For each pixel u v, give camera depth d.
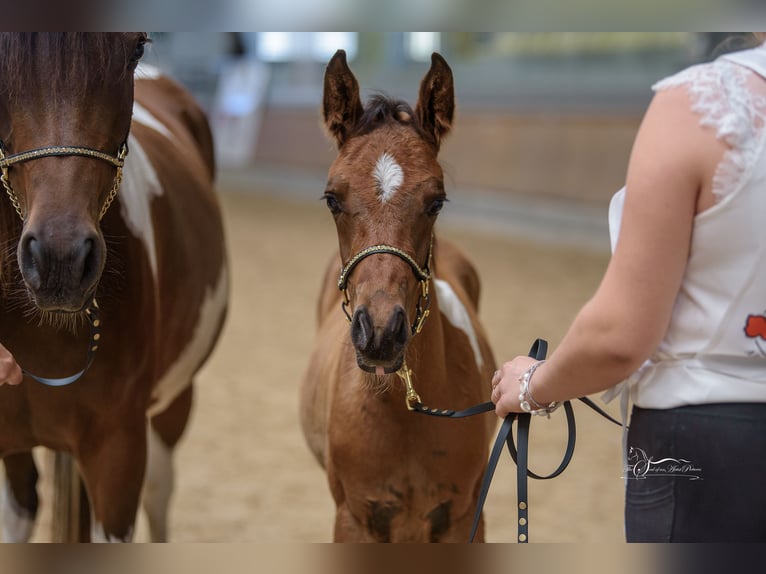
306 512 4.36
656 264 1.42
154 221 3.08
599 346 1.46
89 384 2.61
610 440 5.40
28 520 3.14
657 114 1.46
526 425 1.89
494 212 14.11
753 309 1.45
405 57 18.23
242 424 5.68
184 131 4.28
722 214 1.41
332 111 2.52
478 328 3.25
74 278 2.09
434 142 2.53
